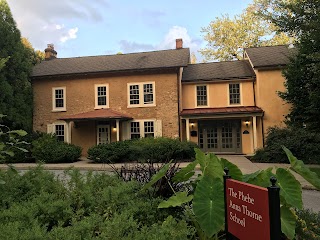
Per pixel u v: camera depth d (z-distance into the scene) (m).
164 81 19.25
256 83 19.42
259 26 31.98
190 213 3.03
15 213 2.40
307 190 8.68
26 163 16.28
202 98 20.41
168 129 18.94
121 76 19.86
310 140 15.44
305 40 11.21
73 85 20.44
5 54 17.97
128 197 3.25
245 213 2.17
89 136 20.00
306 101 13.11
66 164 15.59
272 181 1.99
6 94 17.69
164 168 3.59
